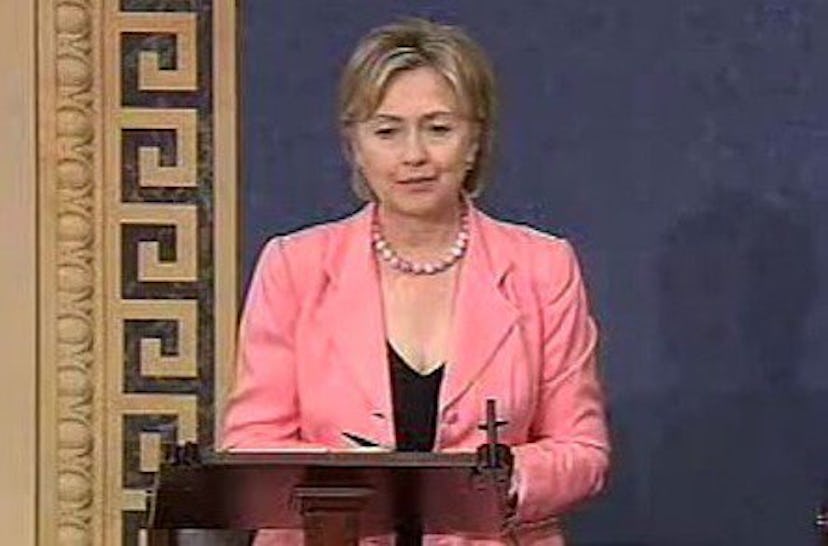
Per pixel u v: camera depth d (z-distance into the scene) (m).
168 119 16.36
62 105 16.23
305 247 12.03
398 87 11.59
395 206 11.77
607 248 16.50
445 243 11.98
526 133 16.48
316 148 16.48
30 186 16.19
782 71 16.52
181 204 16.38
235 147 16.42
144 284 16.34
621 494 16.50
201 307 16.38
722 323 16.50
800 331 16.48
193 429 16.31
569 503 11.59
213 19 16.41
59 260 16.23
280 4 16.47
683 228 16.50
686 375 16.50
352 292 11.84
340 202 16.48
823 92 16.50
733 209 16.48
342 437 11.61
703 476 16.48
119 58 16.34
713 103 16.48
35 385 16.17
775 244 16.50
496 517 10.80
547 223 16.47
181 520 10.85
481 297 11.81
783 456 16.45
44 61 16.23
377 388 11.59
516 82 16.47
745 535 16.48
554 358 11.93
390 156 11.66
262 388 11.88
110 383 16.30
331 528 10.24
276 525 11.02
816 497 16.42
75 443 16.19
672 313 16.48
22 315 16.17
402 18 16.48
